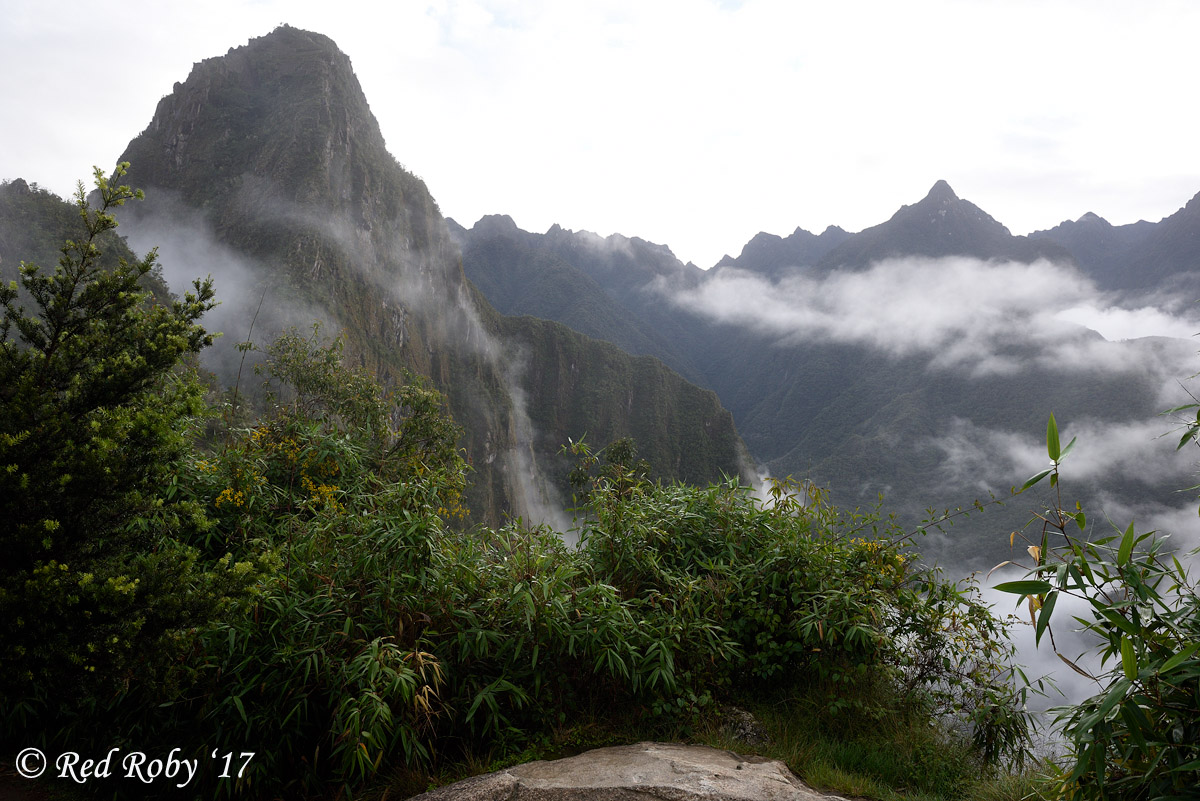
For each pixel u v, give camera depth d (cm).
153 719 342
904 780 331
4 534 274
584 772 298
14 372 298
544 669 367
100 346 317
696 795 267
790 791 275
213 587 302
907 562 423
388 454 673
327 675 324
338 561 379
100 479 286
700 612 411
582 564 413
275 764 320
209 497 467
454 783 296
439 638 358
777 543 432
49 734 369
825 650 398
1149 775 207
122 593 269
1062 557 232
